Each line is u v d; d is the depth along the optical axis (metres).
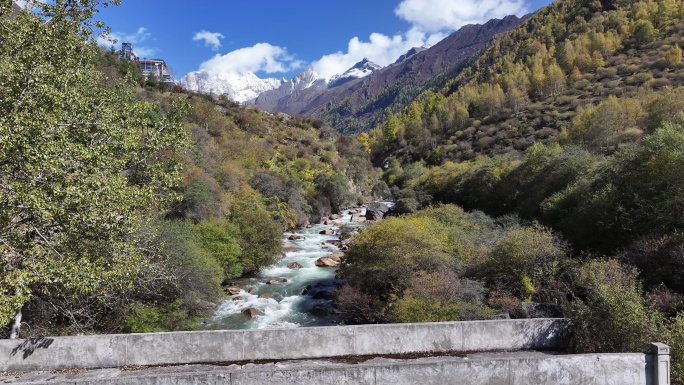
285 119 76.69
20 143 7.16
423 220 24.02
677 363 7.85
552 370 7.45
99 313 13.05
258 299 21.05
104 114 10.23
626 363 7.47
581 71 91.38
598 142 40.12
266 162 49.91
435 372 7.31
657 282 13.45
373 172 82.38
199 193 25.91
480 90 111.88
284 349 8.86
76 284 7.97
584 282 14.20
